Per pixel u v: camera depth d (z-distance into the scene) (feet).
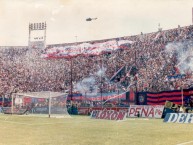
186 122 91.04
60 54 207.31
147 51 174.60
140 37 180.34
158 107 118.73
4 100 193.88
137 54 178.29
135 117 123.13
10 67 213.87
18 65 214.28
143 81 168.96
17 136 53.31
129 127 74.49
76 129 67.97
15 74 212.02
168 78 160.66
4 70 212.84
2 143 43.52
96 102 178.09
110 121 98.94
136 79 172.35
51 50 211.00
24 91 206.28
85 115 150.71
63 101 147.23
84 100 184.75
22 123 88.48
